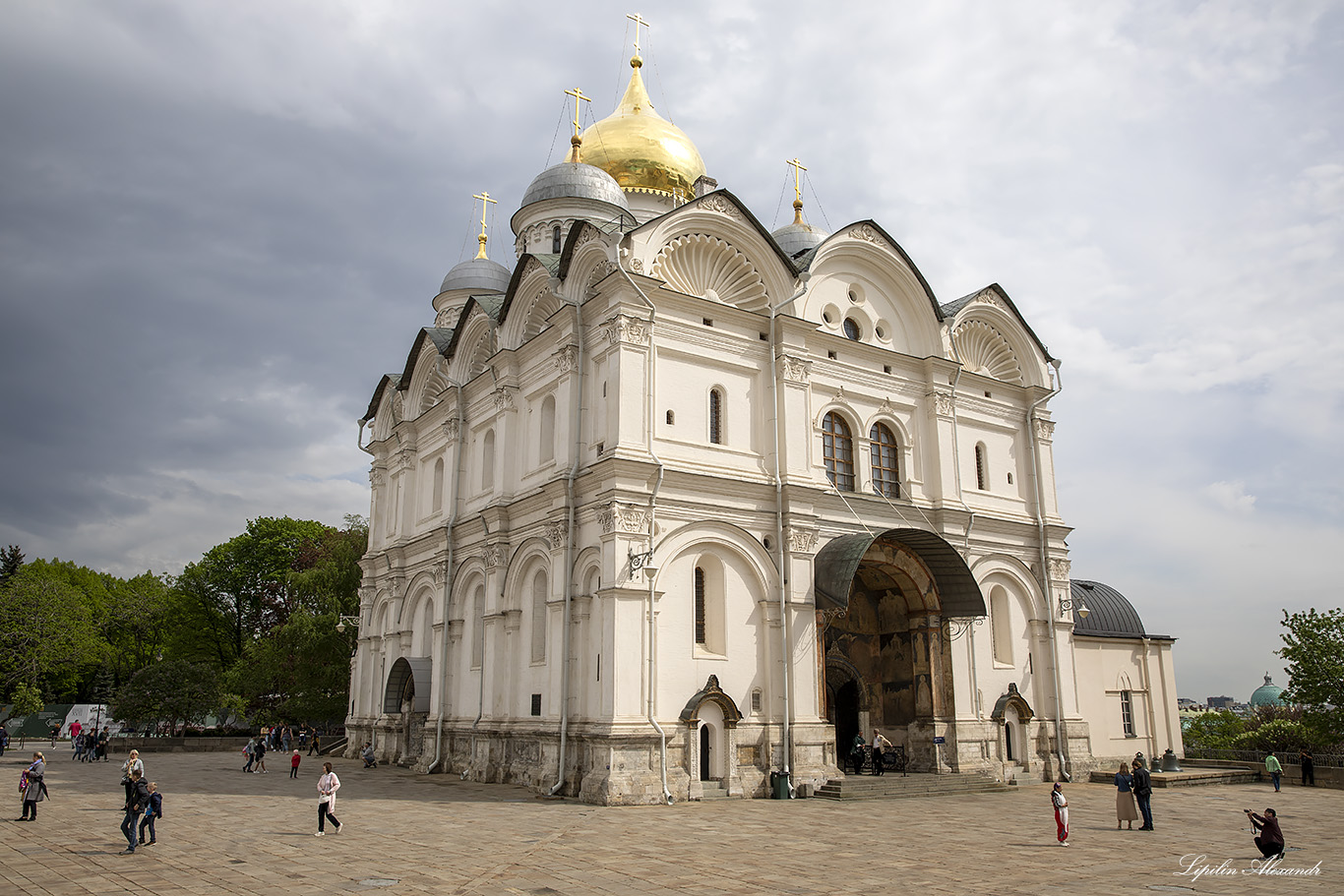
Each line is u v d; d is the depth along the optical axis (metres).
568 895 13.59
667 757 26.39
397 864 16.11
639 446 28.05
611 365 28.73
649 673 26.44
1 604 56.88
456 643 36.38
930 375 35.50
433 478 41.03
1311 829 22.31
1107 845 19.20
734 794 27.12
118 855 17.03
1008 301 38.81
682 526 28.28
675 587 27.91
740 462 30.30
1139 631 41.44
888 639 33.78
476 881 14.55
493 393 36.53
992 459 37.34
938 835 20.22
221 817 22.58
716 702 27.62
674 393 29.58
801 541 30.09
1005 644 35.41
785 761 28.11
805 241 43.06
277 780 33.59
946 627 32.69
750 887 14.25
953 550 31.17
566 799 26.31
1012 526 36.44
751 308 31.97
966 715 32.62
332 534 65.19
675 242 30.62
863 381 34.00
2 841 18.66
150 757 48.78
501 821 21.73
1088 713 38.22
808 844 18.70
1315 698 39.72
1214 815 24.98
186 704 55.25
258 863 16.22
